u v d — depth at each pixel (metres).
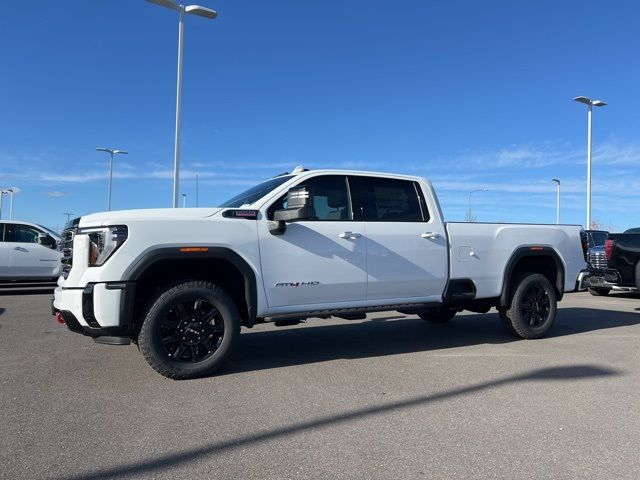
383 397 4.78
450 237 6.85
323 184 6.20
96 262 5.13
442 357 6.39
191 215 5.39
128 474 3.25
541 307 7.64
